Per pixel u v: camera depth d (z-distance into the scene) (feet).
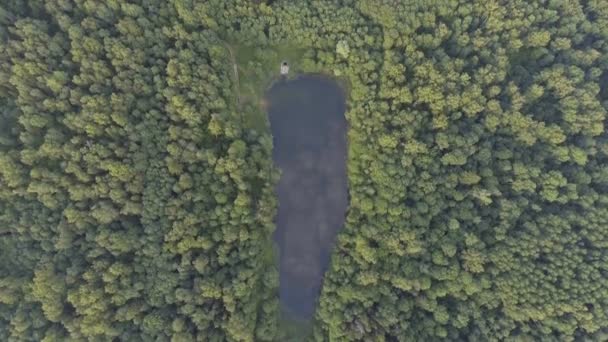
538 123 195.52
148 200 188.24
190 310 186.39
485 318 191.52
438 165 198.29
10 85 185.68
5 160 179.42
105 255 187.01
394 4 199.52
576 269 185.78
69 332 183.83
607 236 188.55
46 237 185.06
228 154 194.29
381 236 197.57
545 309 183.42
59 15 187.62
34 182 180.96
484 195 192.03
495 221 195.62
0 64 183.32
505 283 187.32
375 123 202.28
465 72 199.11
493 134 200.85
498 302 190.29
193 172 193.16
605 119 198.90
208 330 189.37
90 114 183.93
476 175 193.47
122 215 189.47
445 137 195.31
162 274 187.42
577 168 195.83
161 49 194.18
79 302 179.83
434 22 200.44
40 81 184.75
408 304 193.16
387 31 199.52
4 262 186.50
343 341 193.88
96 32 188.75
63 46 188.14
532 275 186.09
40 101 186.09
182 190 190.49
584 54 198.18
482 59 201.67
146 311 187.93
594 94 195.52
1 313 183.21
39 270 180.45
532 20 198.08
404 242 195.42
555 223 189.57
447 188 197.16
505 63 197.26
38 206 185.26
